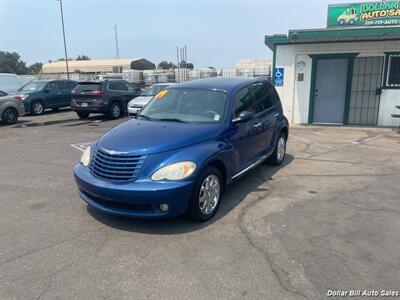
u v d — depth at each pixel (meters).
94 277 3.40
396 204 5.15
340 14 12.15
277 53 12.65
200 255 3.77
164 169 4.18
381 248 3.89
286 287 3.22
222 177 4.99
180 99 5.65
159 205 4.16
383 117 12.20
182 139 4.50
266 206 5.07
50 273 3.47
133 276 3.41
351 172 6.77
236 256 3.74
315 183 6.10
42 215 4.86
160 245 3.98
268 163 7.15
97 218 4.71
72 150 9.06
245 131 5.57
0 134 11.85
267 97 6.81
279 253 3.79
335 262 3.61
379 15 11.84
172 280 3.34
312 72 12.45
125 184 4.18
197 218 4.47
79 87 15.69
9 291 3.20
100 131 12.24
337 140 9.84
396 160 7.64
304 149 8.74
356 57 12.02
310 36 11.09
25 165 7.59
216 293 3.15
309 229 4.35
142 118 5.53
